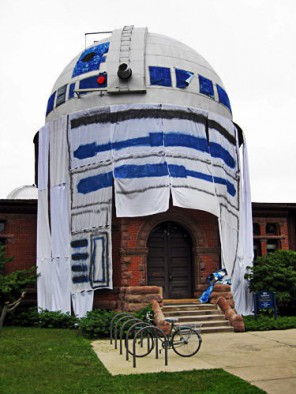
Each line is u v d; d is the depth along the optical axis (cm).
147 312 1483
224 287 1694
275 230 2456
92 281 1725
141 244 1744
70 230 1820
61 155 1906
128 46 1977
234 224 1953
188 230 1841
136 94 1872
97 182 1783
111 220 1756
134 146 1781
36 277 1916
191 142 1836
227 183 1942
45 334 1463
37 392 792
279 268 1891
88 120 1847
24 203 2155
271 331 1509
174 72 1934
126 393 784
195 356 1091
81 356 1089
